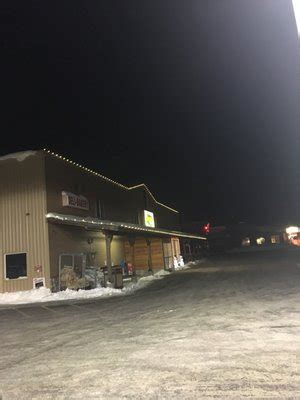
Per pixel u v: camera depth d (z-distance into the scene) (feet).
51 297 60.85
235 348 22.41
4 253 68.54
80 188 82.23
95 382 18.08
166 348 23.52
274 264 96.63
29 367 21.88
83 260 74.18
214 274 84.12
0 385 18.84
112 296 58.65
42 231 66.90
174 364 20.02
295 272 70.18
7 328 36.35
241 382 16.75
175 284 69.87
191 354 21.72
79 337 29.45
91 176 88.33
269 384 16.34
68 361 22.47
